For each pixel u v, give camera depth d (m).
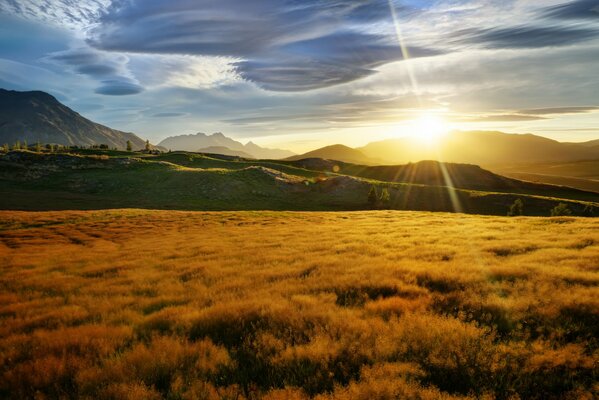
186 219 43.50
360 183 113.31
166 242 25.11
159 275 13.34
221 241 23.72
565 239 16.30
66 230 35.62
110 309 9.05
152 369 5.24
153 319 7.62
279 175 118.06
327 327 6.28
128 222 41.19
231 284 10.73
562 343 5.56
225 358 5.46
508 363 4.88
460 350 5.16
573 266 10.30
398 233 22.67
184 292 10.53
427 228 25.39
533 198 103.56
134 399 4.43
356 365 5.12
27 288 12.50
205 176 111.62
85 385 4.84
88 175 121.88
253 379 4.99
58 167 133.38
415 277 9.97
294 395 4.20
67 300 10.45
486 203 102.12
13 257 20.47
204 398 4.44
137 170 127.81
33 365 5.59
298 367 5.11
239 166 153.75
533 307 6.98
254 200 98.00
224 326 7.12
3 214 48.59
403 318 6.58
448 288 9.12
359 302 8.28
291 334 6.34
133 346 6.04
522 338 5.83
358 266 12.20
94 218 45.09
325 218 41.19
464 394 4.40
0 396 4.94
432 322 6.20
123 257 18.92
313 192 107.44
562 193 145.75
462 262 11.88
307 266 12.88
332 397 4.12
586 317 6.37
